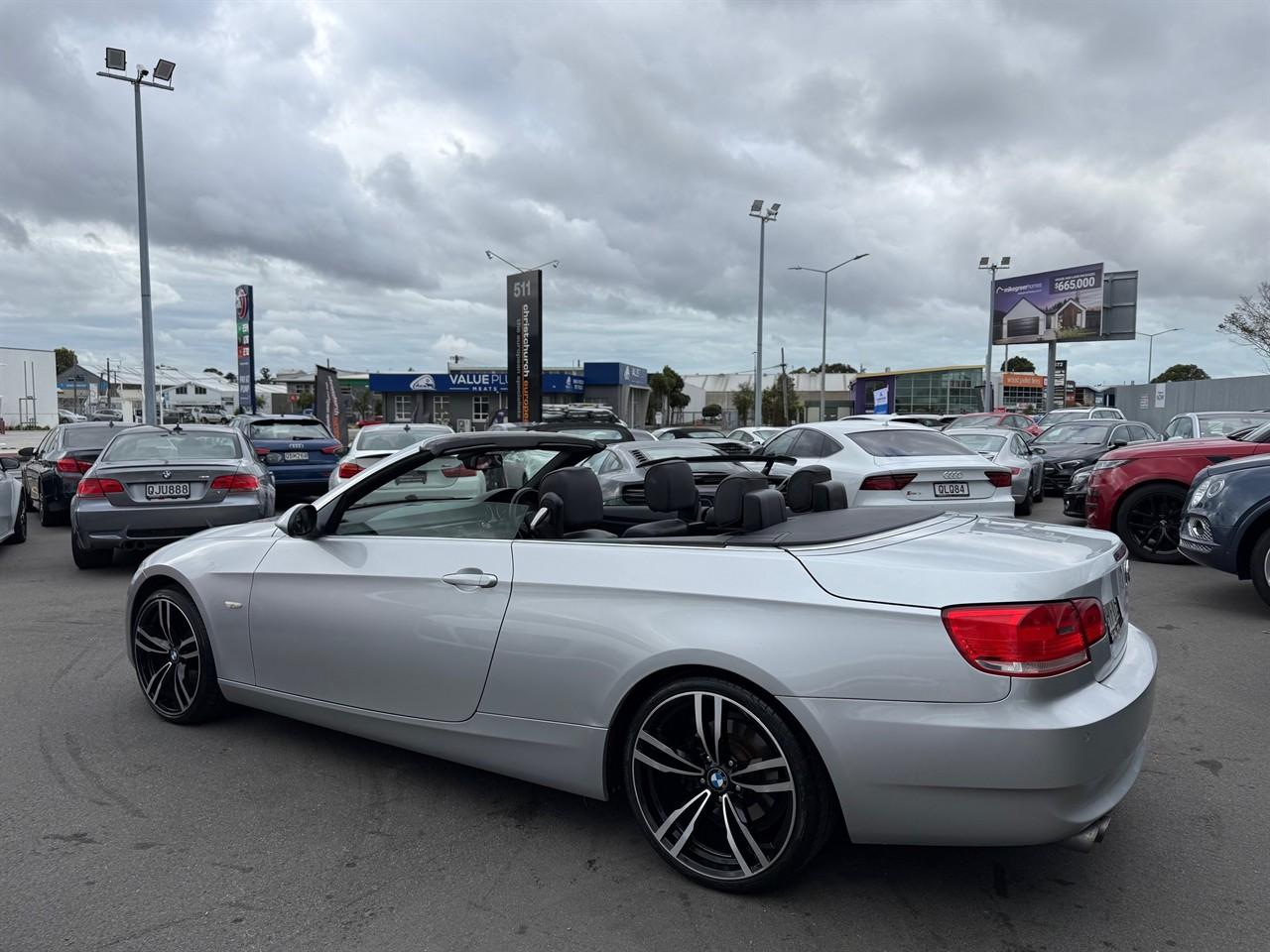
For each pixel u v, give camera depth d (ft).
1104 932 8.29
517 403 91.04
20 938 8.19
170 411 264.72
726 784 8.84
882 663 7.98
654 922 8.50
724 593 8.75
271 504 28.30
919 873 9.39
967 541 9.36
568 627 9.55
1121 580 9.64
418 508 12.94
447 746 10.74
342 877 9.36
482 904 8.83
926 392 225.35
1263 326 105.81
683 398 265.34
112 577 26.17
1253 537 20.18
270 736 13.33
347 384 260.83
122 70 65.67
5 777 11.84
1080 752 7.69
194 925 8.45
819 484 12.55
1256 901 8.81
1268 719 13.97
